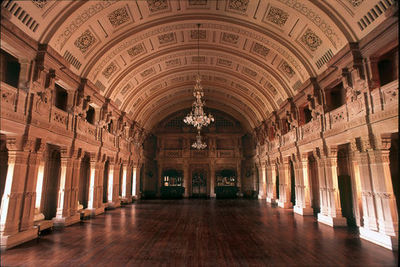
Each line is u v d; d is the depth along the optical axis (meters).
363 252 6.18
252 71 15.30
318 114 10.81
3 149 8.35
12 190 6.96
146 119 21.17
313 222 10.34
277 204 17.02
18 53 7.24
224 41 13.20
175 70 16.42
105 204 14.30
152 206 16.19
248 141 25.39
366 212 7.68
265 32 10.86
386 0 6.64
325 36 8.93
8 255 5.93
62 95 10.90
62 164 9.84
